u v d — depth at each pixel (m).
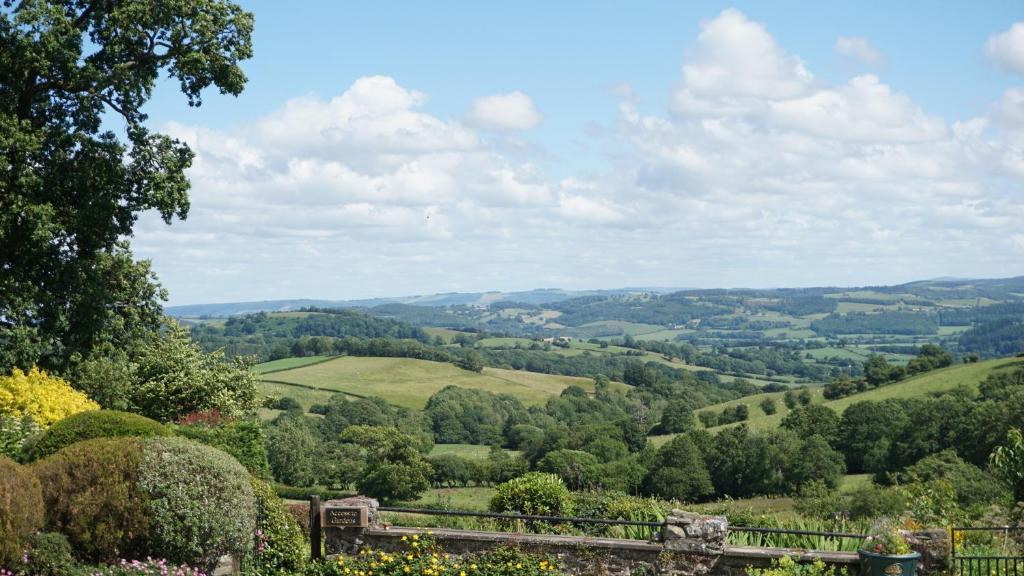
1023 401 56.91
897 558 11.21
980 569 12.20
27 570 10.39
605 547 12.51
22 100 22.53
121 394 27.69
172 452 12.12
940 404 64.19
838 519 17.69
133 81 23.22
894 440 66.25
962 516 17.66
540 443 79.19
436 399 98.12
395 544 13.16
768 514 18.95
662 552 12.24
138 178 24.17
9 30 21.48
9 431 16.08
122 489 11.55
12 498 10.34
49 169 22.69
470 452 88.56
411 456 68.50
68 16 23.25
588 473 66.44
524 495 17.73
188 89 24.38
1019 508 16.64
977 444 58.06
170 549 11.72
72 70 22.12
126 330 26.22
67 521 11.34
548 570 12.45
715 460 68.38
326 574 12.81
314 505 13.45
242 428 20.77
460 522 17.58
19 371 19.62
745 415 92.44
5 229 20.95
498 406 100.62
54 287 23.20
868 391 91.44
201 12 23.97
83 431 14.41
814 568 11.44
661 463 68.31
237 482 12.45
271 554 13.44
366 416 88.25
